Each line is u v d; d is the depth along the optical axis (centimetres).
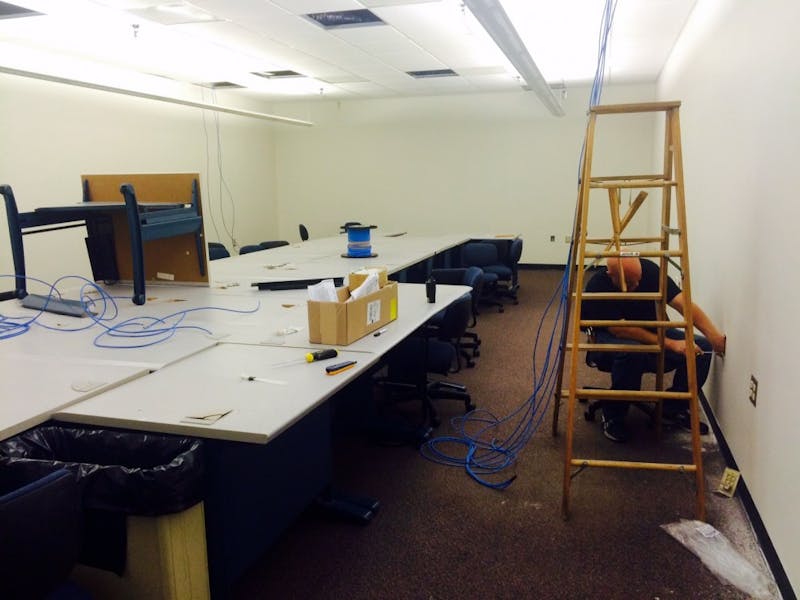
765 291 218
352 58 644
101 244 354
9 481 146
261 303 300
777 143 210
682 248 220
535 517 233
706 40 389
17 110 596
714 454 285
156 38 553
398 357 332
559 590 190
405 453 292
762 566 201
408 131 976
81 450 160
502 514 236
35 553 104
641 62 687
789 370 186
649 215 841
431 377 409
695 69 435
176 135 815
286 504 201
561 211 918
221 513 160
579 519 231
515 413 343
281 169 1060
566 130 895
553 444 300
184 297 317
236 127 945
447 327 339
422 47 592
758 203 234
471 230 970
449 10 467
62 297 315
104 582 153
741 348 253
